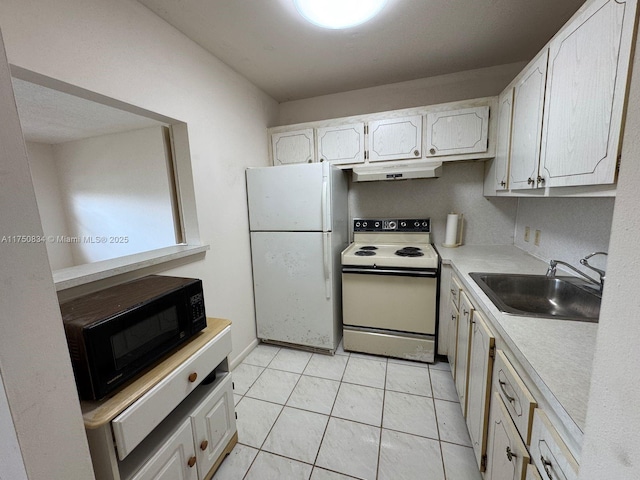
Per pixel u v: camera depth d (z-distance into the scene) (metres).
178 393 1.12
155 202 2.70
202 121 1.87
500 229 2.51
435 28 1.72
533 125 1.34
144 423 0.97
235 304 2.25
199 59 1.84
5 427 0.62
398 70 2.27
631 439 0.39
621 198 0.41
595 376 0.46
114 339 0.95
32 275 0.64
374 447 1.51
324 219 2.18
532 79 1.36
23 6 1.00
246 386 2.02
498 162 1.95
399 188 2.68
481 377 1.21
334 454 1.48
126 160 2.73
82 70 1.19
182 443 1.15
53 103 1.77
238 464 1.43
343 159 2.44
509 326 1.00
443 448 1.50
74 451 0.73
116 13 1.32
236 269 2.26
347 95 2.69
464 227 2.58
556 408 0.65
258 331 2.54
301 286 2.34
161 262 1.53
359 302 2.29
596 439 0.46
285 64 2.12
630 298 0.39
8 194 0.59
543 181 1.24
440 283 2.16
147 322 1.07
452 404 1.80
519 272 1.66
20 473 0.64
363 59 2.08
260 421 1.71
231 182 2.18
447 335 2.15
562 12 1.59
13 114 0.59
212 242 1.98
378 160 2.33
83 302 1.07
